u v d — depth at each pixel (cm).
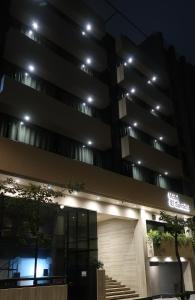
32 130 1534
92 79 1841
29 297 950
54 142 1622
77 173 1463
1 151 1191
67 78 1709
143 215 1917
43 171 1312
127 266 1845
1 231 1167
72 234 1455
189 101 2808
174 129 2461
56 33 1752
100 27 2061
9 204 975
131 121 2098
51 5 1838
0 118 1413
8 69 1516
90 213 1593
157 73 2594
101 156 1891
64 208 1466
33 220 962
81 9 1950
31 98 1442
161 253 1892
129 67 2408
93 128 1727
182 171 2402
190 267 2130
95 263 1471
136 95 2317
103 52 1972
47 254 1320
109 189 1605
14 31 1491
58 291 1039
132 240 1875
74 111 1645
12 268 1179
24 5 1594
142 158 2002
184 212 2192
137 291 1739
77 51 1880
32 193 987
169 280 2030
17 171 1215
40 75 1647
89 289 1388
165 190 2069
